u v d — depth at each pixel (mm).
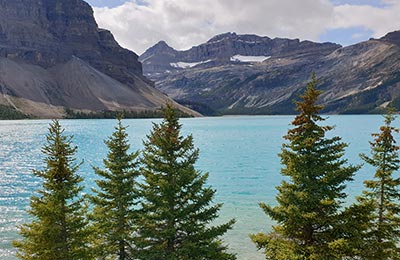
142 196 23781
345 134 148125
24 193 53344
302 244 19922
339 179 19406
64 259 19672
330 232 19469
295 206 19062
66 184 20625
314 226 20531
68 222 20391
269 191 55969
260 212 43719
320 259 18188
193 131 178250
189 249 20984
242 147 112875
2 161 83438
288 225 19797
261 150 105438
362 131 163750
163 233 21141
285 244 19562
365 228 19797
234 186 59688
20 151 100000
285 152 20297
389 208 24359
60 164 20484
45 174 20516
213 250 22109
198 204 22453
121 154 25109
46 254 19516
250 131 178125
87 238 22672
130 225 24531
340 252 18766
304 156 19469
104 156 91750
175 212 21562
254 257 30406
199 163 83812
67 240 20562
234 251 31641
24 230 20156
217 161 86562
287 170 20047
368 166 75812
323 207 19438
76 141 125312
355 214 19703
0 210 44000
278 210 20172
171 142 22406
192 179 22469
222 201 49438
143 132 161625
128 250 24234
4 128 185875
